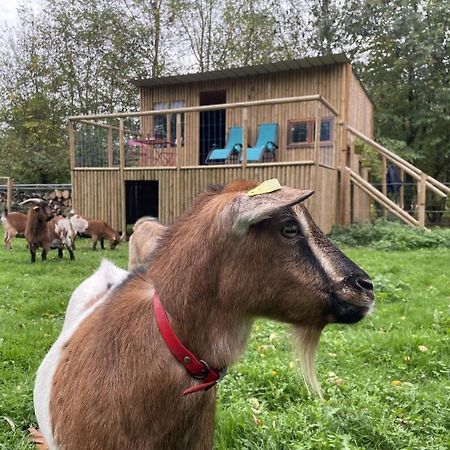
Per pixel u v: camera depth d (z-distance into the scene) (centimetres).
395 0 2355
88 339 163
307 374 165
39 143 2330
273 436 265
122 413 146
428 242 1128
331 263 148
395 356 399
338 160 1311
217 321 147
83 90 2441
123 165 1220
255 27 2402
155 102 1537
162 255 159
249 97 1409
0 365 376
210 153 1312
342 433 273
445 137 2350
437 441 269
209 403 163
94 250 1121
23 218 1149
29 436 273
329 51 2520
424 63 2227
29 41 2366
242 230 141
